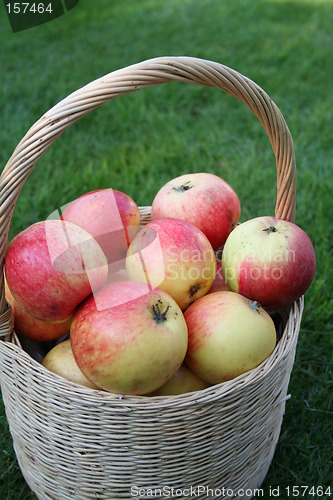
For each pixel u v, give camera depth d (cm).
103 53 416
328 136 316
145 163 285
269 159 295
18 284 121
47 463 131
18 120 319
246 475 139
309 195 262
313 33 456
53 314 123
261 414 129
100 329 112
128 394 118
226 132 316
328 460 159
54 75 380
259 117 135
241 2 525
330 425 169
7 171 116
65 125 115
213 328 123
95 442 119
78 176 270
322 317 204
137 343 110
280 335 146
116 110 336
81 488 129
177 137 309
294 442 165
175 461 122
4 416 171
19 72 384
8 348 125
